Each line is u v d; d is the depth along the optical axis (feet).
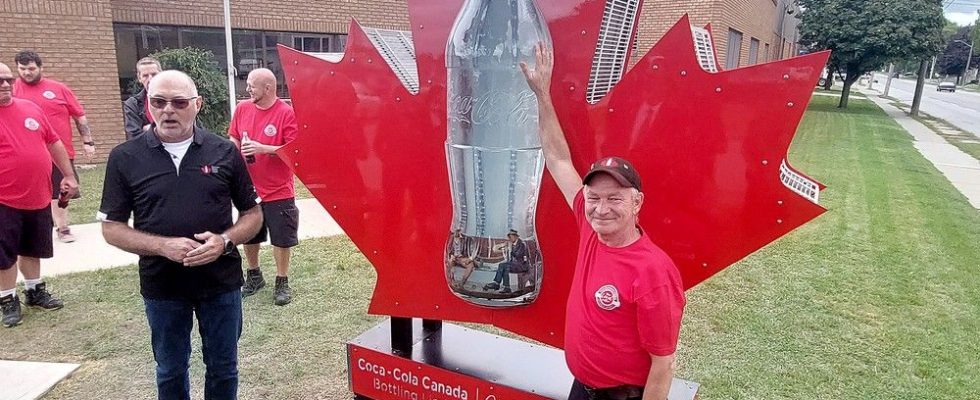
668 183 6.36
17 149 11.80
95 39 27.81
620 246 5.62
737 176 6.03
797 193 5.80
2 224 11.88
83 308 13.20
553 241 7.14
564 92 6.66
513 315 7.68
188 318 8.44
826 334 12.70
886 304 14.38
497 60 6.37
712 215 6.23
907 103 109.91
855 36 77.97
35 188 12.22
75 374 10.69
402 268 8.36
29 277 12.89
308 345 11.98
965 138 54.44
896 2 76.89
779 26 84.43
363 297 14.30
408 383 8.71
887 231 20.99
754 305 14.17
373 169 8.19
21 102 12.12
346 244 18.13
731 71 5.84
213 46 33.37
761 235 6.06
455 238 7.20
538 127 6.61
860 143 45.50
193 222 7.89
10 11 25.49
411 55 8.41
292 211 13.60
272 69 35.45
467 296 7.26
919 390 10.55
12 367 10.71
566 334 6.27
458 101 6.73
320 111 8.41
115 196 7.84
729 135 5.98
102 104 28.50
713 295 14.78
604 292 5.61
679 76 6.10
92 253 16.44
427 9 7.27
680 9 37.70
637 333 5.59
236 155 8.34
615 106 6.45
